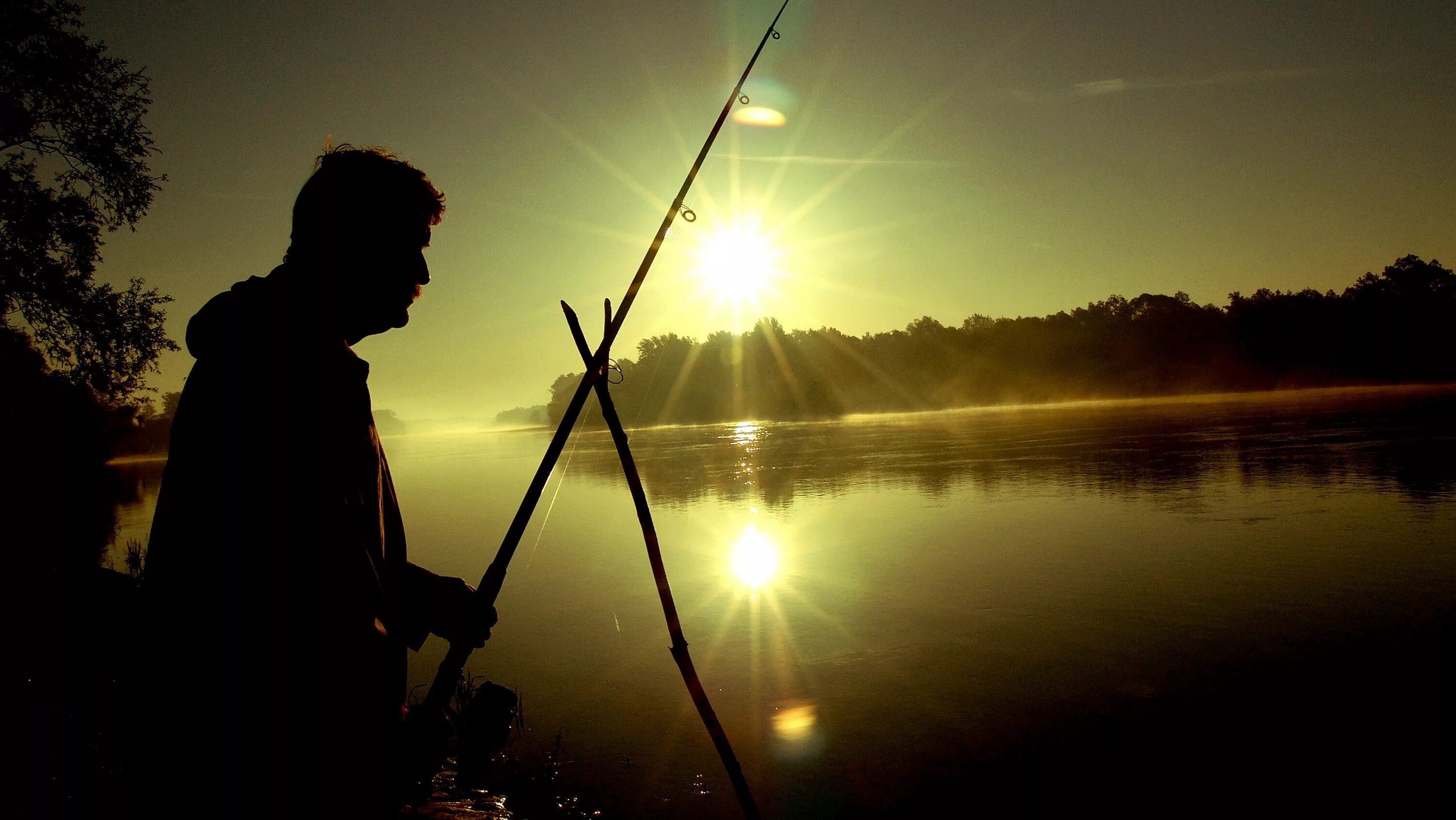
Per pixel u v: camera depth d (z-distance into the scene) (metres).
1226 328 92.50
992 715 4.98
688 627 7.35
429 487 25.06
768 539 11.56
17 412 16.22
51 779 3.22
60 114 15.24
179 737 1.26
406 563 1.73
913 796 4.01
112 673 4.54
